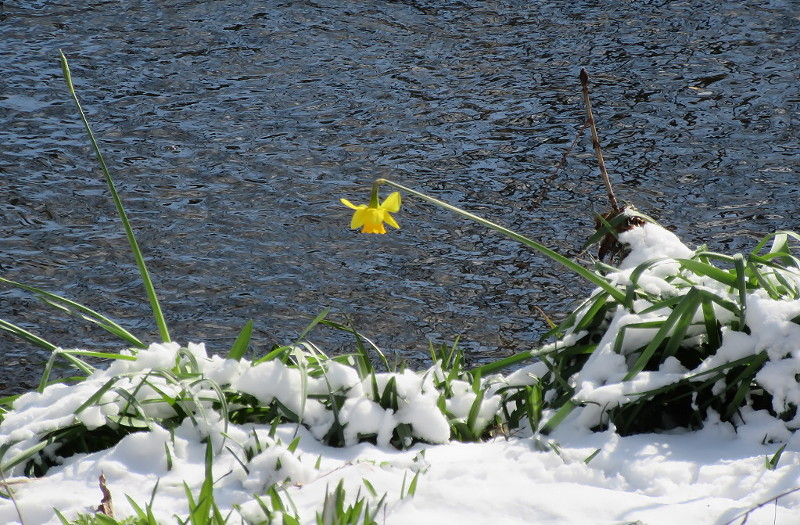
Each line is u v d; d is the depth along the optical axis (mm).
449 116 12984
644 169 11328
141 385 3816
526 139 12258
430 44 15523
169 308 8734
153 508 3258
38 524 3230
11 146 12109
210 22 16484
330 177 11352
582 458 3547
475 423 4016
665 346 4031
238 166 11641
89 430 3836
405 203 10641
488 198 10758
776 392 3652
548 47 15312
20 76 14227
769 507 3061
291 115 13086
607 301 4262
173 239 9969
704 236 9844
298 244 9859
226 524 2984
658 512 3051
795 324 3732
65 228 10211
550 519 3037
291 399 3912
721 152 11703
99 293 9000
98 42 15617
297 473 3346
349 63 14820
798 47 14938
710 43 15234
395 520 3043
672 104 13125
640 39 15523
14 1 17406
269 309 8695
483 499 3135
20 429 3732
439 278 9148
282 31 16078
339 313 8594
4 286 9070
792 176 11047
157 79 14250
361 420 3764
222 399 3734
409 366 7715
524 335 8148
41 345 4371
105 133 12539
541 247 4203
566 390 4039
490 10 17000
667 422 3916
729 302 3859
